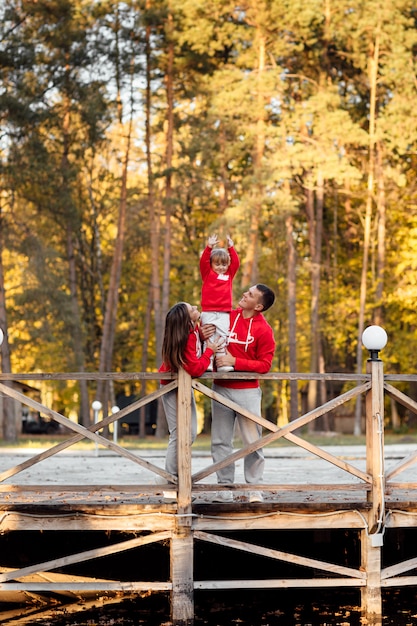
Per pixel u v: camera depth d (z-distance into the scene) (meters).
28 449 27.02
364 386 9.46
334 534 11.31
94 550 9.46
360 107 43.41
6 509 9.17
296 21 35.50
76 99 37.72
